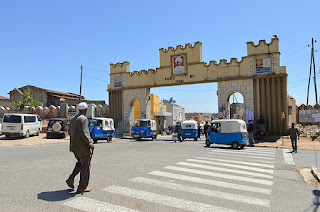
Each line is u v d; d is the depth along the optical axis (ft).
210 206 16.76
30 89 172.35
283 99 76.59
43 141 67.26
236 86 81.51
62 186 20.52
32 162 31.42
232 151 50.44
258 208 16.75
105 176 24.53
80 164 19.08
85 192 18.99
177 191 20.01
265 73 77.92
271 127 77.66
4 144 59.11
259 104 78.48
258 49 79.05
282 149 58.18
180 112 237.45
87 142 18.13
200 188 21.09
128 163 32.12
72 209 15.39
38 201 16.70
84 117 18.54
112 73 103.65
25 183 21.16
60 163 30.91
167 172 26.99
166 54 92.79
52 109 114.11
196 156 40.42
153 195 18.74
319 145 64.64
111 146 57.93
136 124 84.94
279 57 77.05
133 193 19.07
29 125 75.51
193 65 88.02
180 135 77.10
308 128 87.66
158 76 94.12
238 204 17.39
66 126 79.82
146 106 96.68
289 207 17.19
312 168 30.86
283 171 30.30
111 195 18.43
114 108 103.40
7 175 23.90
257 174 27.73
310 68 107.86
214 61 84.99
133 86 98.73
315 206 17.54
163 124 173.99
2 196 17.60
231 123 56.39
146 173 26.25
